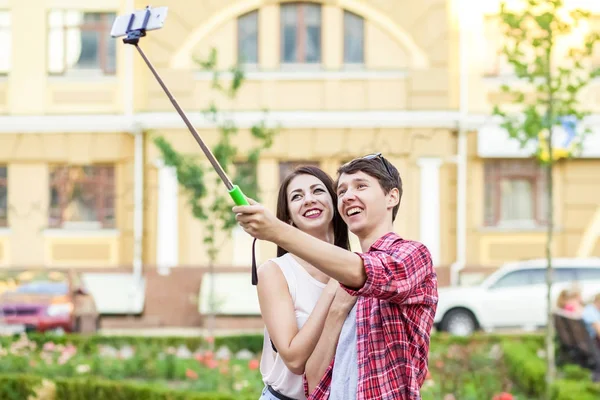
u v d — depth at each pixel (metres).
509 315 20.42
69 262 23.72
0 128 23.83
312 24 23.61
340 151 23.34
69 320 18.62
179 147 23.25
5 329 18.34
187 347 16.59
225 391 10.65
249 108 23.39
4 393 10.64
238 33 23.55
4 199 23.98
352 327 3.95
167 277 22.89
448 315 20.56
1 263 23.81
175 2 23.47
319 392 4.06
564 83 14.23
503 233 23.52
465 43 23.39
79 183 23.89
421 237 23.33
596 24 23.20
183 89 23.31
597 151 23.28
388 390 3.83
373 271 3.67
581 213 23.61
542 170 23.62
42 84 23.91
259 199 17.78
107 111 23.75
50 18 24.05
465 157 23.41
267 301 4.41
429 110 23.28
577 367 12.22
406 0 23.56
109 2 23.91
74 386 10.51
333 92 23.44
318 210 4.69
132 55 23.61
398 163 23.34
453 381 10.48
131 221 23.61
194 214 17.53
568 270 20.55
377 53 23.59
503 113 12.62
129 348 15.87
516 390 11.69
